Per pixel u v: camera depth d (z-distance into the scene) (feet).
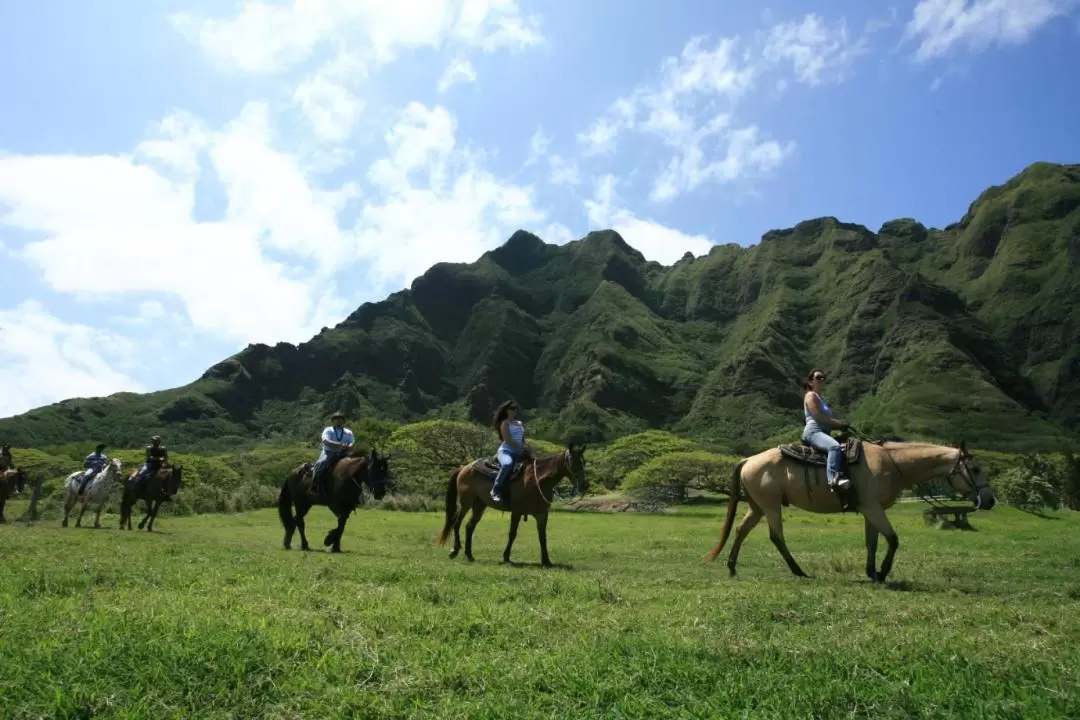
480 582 29.71
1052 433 498.69
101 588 24.04
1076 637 20.08
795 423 614.34
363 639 17.49
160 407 632.79
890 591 30.76
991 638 19.12
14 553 35.32
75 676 14.01
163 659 14.99
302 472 50.60
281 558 37.14
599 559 47.70
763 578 36.58
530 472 43.34
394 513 127.24
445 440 215.92
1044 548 54.70
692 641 18.10
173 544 44.39
